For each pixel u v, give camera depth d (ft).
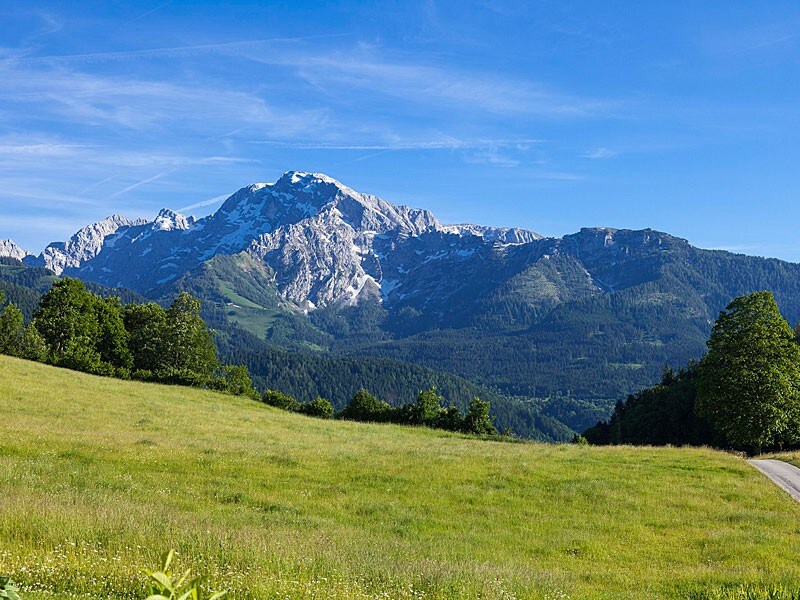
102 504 49.39
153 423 122.72
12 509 40.83
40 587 28.60
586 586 43.80
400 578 37.73
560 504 79.30
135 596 28.99
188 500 62.59
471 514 71.82
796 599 38.47
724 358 156.97
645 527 69.36
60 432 95.61
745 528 69.36
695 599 42.29
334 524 59.67
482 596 36.19
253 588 31.35
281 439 122.62
